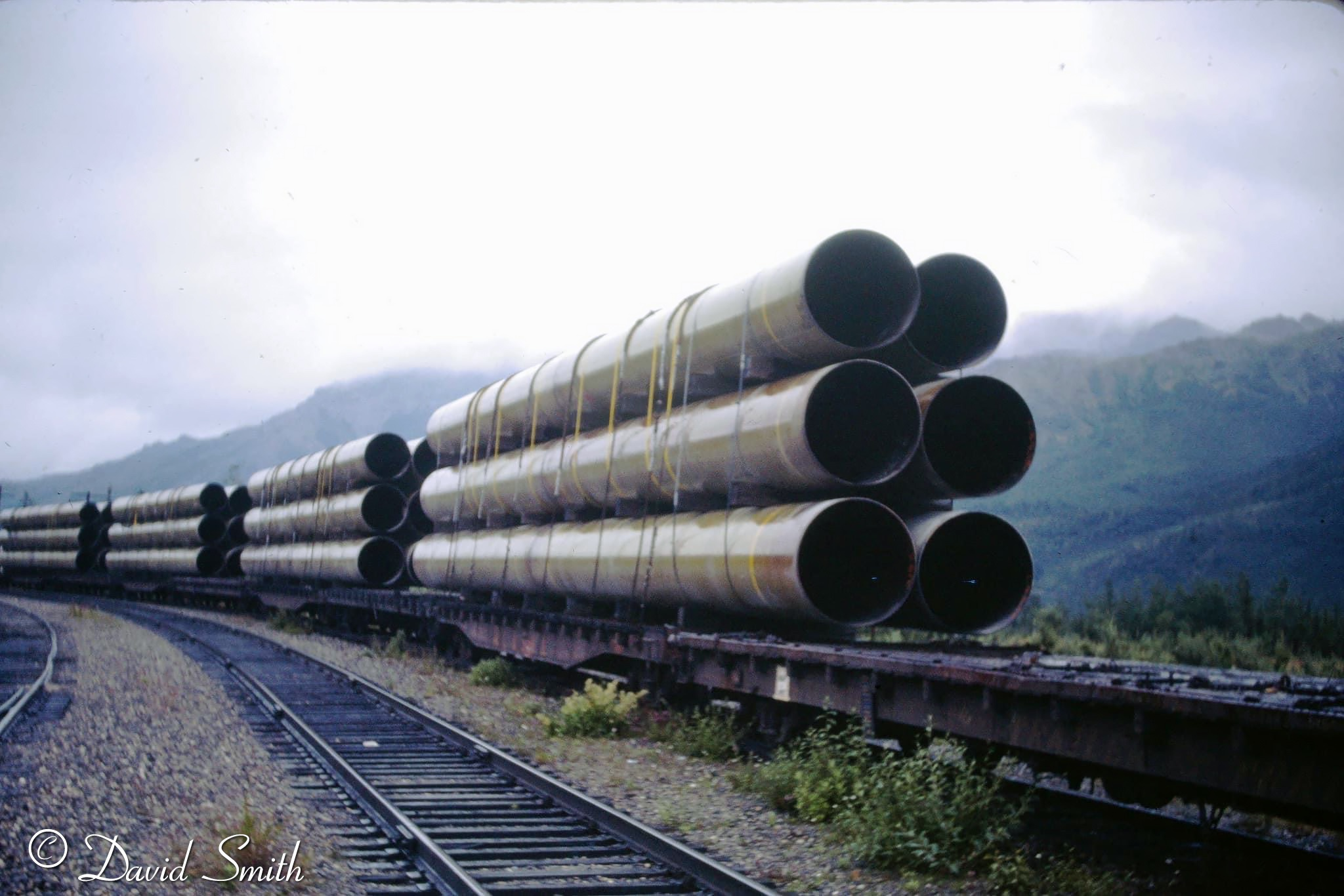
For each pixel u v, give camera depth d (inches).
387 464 1050.7
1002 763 299.4
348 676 671.8
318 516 1167.0
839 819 295.4
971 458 456.1
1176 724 224.8
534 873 255.9
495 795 351.6
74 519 2362.2
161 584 1833.2
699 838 290.5
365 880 250.1
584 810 320.2
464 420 799.1
